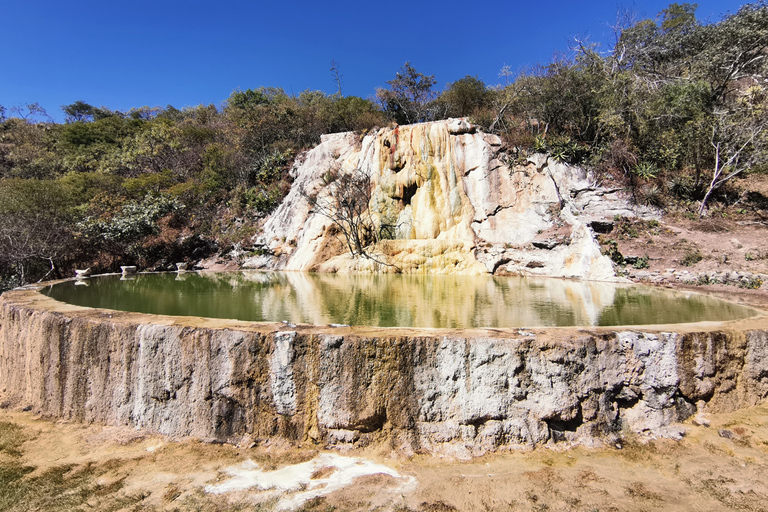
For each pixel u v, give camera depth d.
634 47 20.59
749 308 7.80
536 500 4.14
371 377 4.95
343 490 4.34
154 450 5.15
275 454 4.97
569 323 6.55
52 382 6.10
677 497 4.16
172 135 25.66
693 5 30.22
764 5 17.42
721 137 14.73
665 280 11.87
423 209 15.95
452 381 4.94
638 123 16.00
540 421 4.95
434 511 4.03
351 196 16.19
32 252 16.41
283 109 24.11
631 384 5.21
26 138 31.38
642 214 14.61
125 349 5.58
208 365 5.23
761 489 4.24
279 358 5.06
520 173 15.49
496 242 14.70
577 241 13.53
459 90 22.06
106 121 31.03
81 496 4.36
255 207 19.64
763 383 5.96
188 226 19.86
